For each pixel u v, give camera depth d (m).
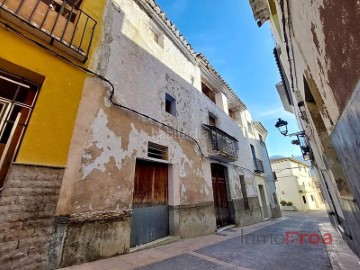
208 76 10.66
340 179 3.67
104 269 3.13
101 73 4.68
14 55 3.29
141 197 5.08
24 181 2.96
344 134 2.07
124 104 5.02
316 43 2.31
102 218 3.76
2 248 2.57
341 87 1.86
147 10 7.18
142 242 4.70
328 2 1.68
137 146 5.02
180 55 8.66
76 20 4.43
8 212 2.72
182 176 6.35
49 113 3.49
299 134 8.62
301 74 3.90
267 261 3.53
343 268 2.93
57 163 3.39
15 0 3.53
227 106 12.09
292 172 28.75
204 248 4.62
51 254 2.97
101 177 3.99
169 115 6.60
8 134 3.23
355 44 1.41
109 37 5.23
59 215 3.21
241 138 12.26
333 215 6.95
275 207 14.90
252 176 12.02
